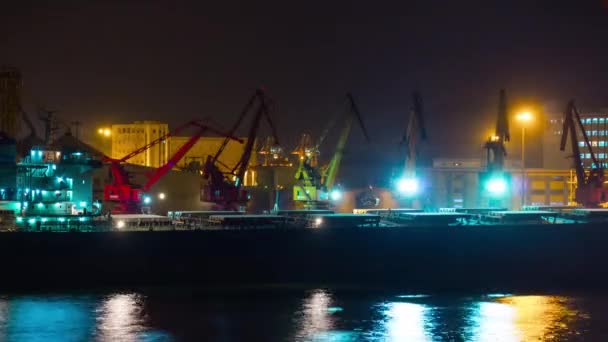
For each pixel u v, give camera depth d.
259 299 121.81
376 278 145.00
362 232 145.75
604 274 155.75
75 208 155.25
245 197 196.62
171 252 134.88
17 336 98.75
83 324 104.31
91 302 117.25
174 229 140.50
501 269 152.62
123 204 177.12
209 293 126.06
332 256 143.50
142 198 184.38
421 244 149.12
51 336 98.88
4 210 142.25
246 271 138.38
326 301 121.12
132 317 108.38
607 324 108.25
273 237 140.38
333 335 100.69
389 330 103.50
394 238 147.62
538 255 154.88
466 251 151.50
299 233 141.88
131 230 137.38
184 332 101.06
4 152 148.88
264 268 139.25
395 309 116.00
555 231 156.50
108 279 131.50
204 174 193.38
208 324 105.06
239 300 120.75
